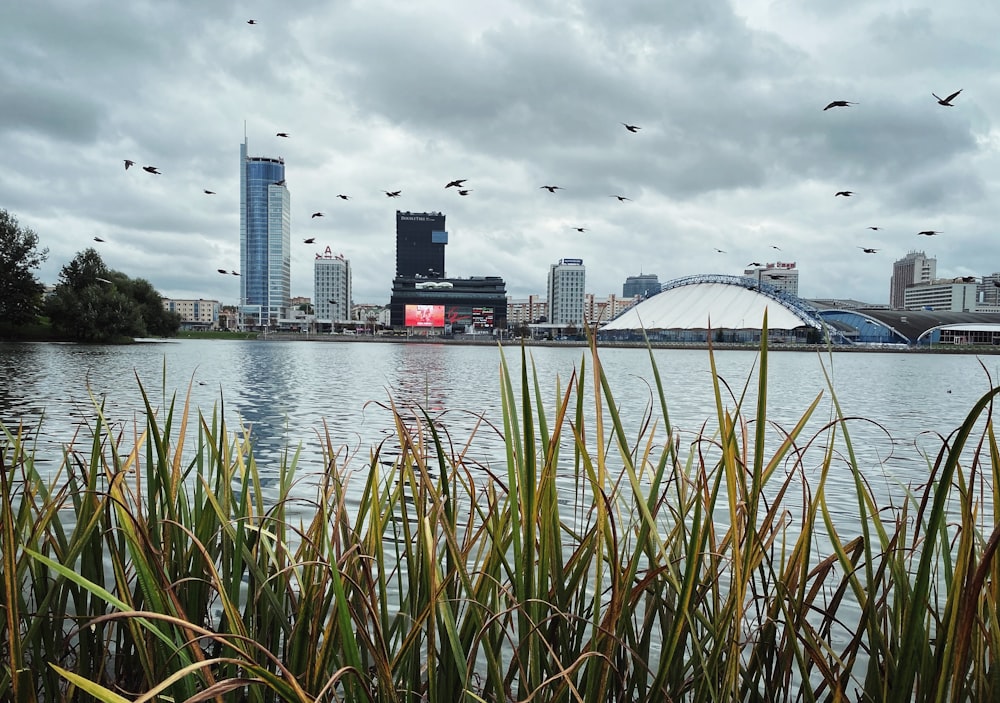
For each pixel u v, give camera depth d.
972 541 1.19
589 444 8.78
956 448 1.10
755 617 2.46
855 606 3.43
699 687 1.44
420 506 1.44
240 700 1.57
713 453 8.16
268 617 1.70
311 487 6.33
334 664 1.47
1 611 1.55
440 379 26.45
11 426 10.53
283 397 17.81
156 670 1.54
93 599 1.79
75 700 1.69
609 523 1.47
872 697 1.49
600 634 1.35
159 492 1.87
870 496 1.50
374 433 10.74
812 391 24.11
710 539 1.54
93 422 11.00
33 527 1.62
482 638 1.28
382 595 1.52
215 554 1.96
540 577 1.35
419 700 1.50
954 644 1.16
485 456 8.37
